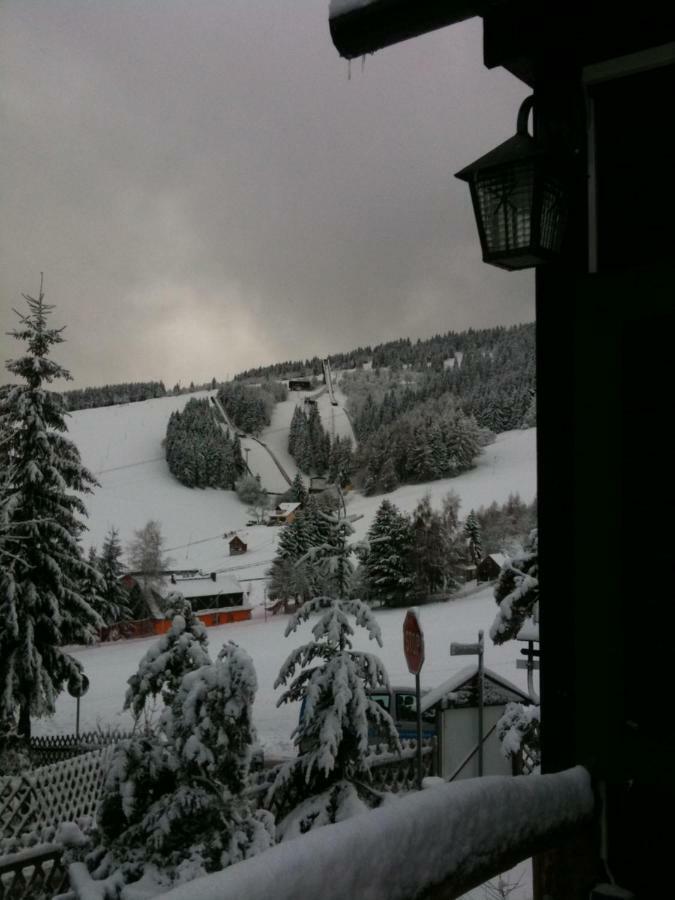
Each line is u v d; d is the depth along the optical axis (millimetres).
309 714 7266
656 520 2053
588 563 2146
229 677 6223
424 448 133125
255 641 51938
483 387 188625
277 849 1225
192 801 6051
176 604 7070
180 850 6066
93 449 179750
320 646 7457
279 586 71500
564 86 2268
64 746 20719
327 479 147125
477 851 1615
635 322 2094
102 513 137500
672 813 2053
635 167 2270
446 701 12031
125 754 6230
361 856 1312
